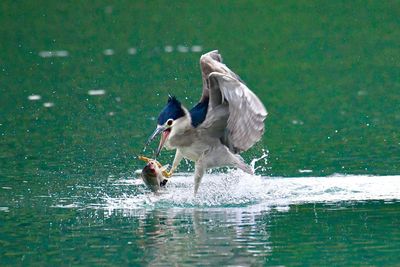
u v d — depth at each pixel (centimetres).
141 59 2755
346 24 3128
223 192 1398
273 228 1189
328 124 1978
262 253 1078
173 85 2394
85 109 2159
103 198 1383
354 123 1978
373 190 1398
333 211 1273
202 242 1126
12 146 1791
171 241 1134
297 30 3089
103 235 1173
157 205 1338
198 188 1375
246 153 1717
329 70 2573
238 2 3447
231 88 1215
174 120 1282
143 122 2005
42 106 2203
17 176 1538
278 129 1947
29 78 2552
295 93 2331
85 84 2456
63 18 3344
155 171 1349
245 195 1378
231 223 1221
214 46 2905
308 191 1402
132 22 3269
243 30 3097
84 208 1324
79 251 1102
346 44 2884
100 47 2950
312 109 2147
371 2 3384
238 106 1228
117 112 2119
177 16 3316
